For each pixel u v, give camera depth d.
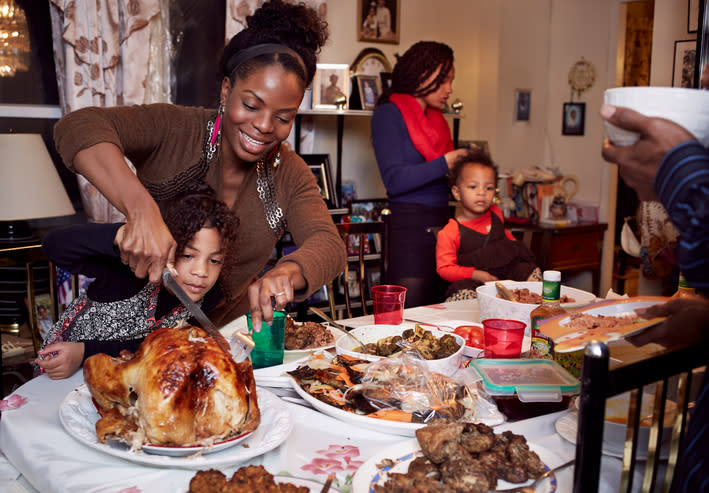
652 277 3.15
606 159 0.72
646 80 5.44
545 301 1.20
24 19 2.82
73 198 3.02
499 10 4.30
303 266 1.14
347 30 3.74
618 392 0.61
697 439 0.68
